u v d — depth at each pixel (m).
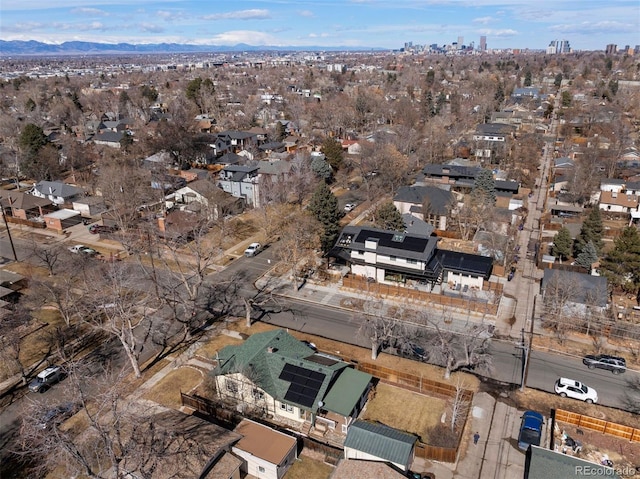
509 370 41.69
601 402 37.72
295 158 94.88
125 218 73.25
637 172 96.81
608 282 53.97
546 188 95.31
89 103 181.25
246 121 150.38
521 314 50.69
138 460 28.16
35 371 41.66
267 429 32.94
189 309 47.41
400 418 35.88
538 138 119.81
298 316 51.00
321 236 61.75
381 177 89.00
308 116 149.88
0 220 80.44
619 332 46.09
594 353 44.09
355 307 52.59
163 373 41.41
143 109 161.62
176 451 29.23
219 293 55.88
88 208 82.44
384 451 30.19
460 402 35.00
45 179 97.56
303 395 34.69
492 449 33.12
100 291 49.09
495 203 78.62
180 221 70.38
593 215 61.75
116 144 122.56
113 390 28.58
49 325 49.09
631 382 40.19
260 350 38.22
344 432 34.38
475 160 108.19
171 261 64.19
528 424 33.97
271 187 80.38
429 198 75.75
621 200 78.31
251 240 71.25
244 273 61.00
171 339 46.59
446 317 50.19
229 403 37.59
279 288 57.22
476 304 51.19
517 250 66.81
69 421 35.09
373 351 42.84
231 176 89.75
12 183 100.50
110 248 68.94
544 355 43.84
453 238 70.88
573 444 32.91
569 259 63.28
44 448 26.98
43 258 62.56
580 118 142.12
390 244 56.66
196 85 178.12
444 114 149.25
